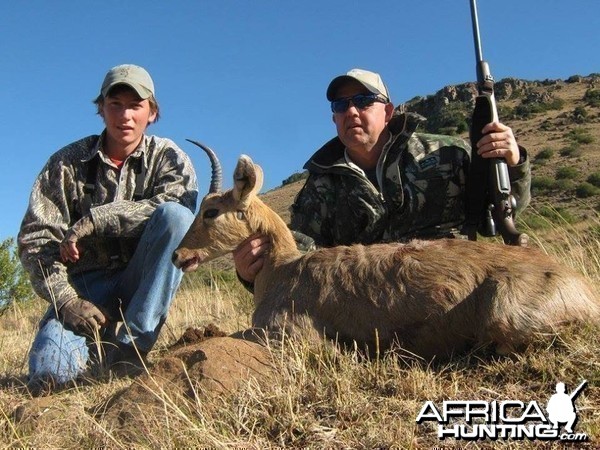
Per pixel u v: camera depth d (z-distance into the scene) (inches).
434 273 65.1
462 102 1138.0
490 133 75.6
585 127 939.3
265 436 53.1
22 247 87.9
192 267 78.7
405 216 86.3
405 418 53.7
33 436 57.8
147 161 92.5
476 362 62.3
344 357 64.1
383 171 86.7
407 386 58.5
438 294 64.0
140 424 55.8
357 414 54.5
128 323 85.6
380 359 66.1
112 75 88.2
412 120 85.9
